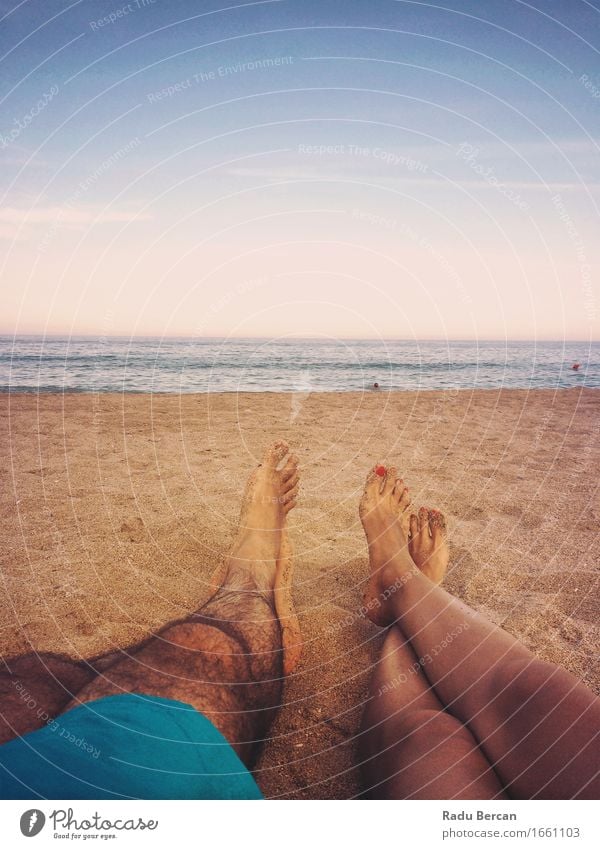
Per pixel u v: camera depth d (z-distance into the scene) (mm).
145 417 5398
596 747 941
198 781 879
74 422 5082
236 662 1138
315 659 1694
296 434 4770
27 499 2986
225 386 9281
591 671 1628
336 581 2176
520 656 1190
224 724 999
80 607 1923
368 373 12172
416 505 2984
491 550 2461
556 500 3117
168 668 1083
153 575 2164
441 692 1210
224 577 1668
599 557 2410
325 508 2984
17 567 2205
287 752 1361
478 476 3553
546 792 927
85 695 990
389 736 1135
